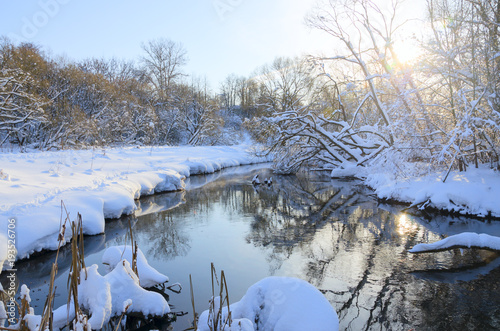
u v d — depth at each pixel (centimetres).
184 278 584
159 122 3334
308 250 732
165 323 434
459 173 1134
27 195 813
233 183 1786
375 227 906
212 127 3972
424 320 450
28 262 636
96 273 399
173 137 3938
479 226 877
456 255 686
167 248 745
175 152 2545
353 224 943
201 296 514
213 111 4078
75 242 259
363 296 516
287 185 1716
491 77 1031
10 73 1683
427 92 1274
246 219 1014
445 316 459
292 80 3209
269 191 1534
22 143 2000
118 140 2686
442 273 598
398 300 503
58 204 790
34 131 2044
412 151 1269
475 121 1058
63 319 373
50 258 662
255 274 600
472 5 1056
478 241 679
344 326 436
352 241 791
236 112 6000
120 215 988
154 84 3944
